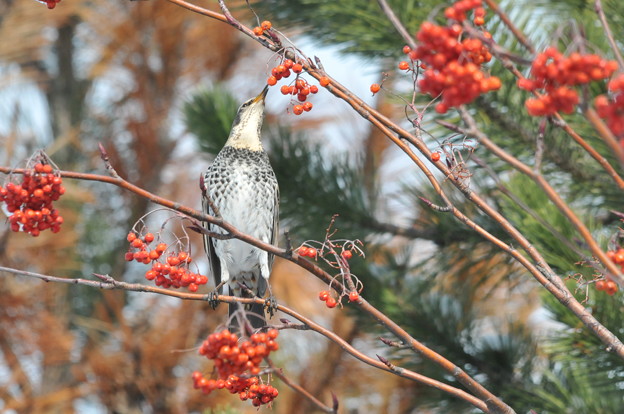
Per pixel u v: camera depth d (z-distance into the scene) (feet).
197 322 35.40
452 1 23.89
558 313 21.42
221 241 28.09
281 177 29.22
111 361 34.40
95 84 44.60
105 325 35.99
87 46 43.88
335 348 33.01
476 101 24.34
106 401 34.76
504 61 13.70
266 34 16.63
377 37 24.63
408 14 24.25
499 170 25.20
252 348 14.84
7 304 36.11
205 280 17.67
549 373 23.70
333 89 16.10
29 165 16.16
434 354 15.92
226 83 42.29
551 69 11.94
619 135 11.62
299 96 16.44
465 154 24.30
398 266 29.22
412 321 26.76
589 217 22.79
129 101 42.68
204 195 16.39
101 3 41.34
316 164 29.35
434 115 24.88
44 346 35.88
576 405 23.13
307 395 17.04
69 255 39.29
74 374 35.14
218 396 33.60
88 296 40.45
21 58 42.01
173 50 41.42
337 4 24.52
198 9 16.42
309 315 35.17
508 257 27.27
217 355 14.79
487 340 26.91
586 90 11.97
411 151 15.81
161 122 41.83
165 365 34.17
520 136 24.82
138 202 41.81
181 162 42.80
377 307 26.84
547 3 23.79
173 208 16.17
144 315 38.99
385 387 32.37
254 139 29.17
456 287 28.99
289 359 33.42
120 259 41.16
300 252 16.98
